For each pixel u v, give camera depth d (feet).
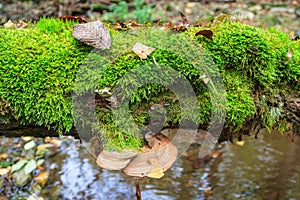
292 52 5.73
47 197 8.19
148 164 5.51
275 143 9.93
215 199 8.15
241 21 6.54
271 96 5.79
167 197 8.22
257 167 9.12
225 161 9.37
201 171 9.05
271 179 8.72
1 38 5.68
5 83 5.54
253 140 10.05
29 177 8.59
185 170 9.09
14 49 5.61
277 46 5.78
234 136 5.98
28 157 9.25
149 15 14.12
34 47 5.63
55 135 5.90
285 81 5.78
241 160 9.39
